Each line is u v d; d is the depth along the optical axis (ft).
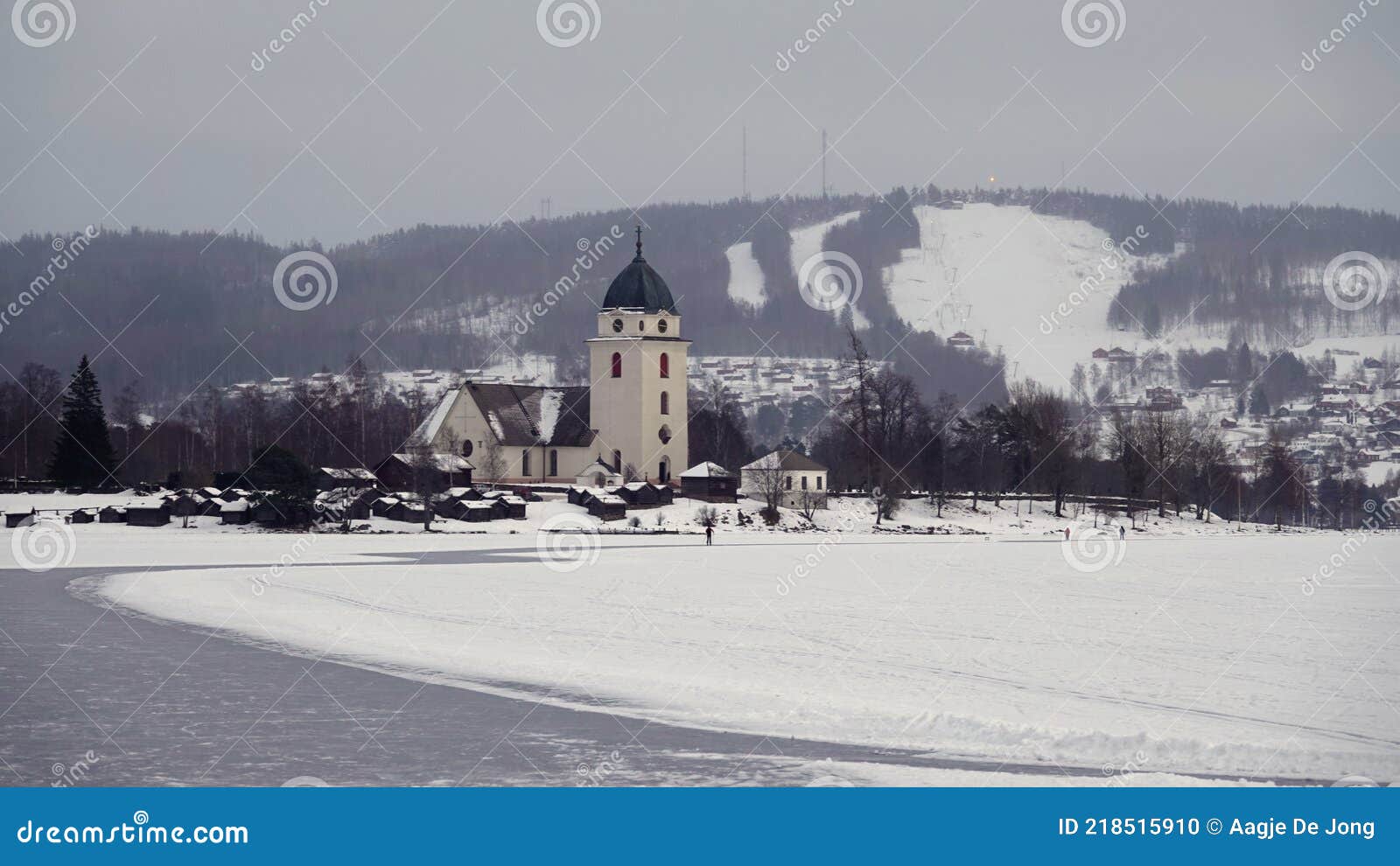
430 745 126.11
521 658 175.32
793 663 169.99
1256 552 437.17
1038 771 116.37
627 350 643.04
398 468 597.52
